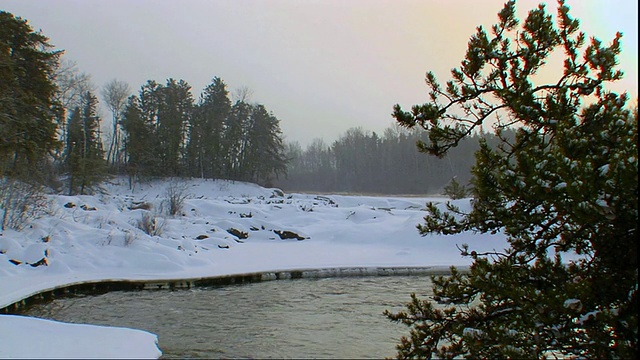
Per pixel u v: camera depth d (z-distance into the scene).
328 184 100.00
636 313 4.38
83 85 51.12
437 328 6.29
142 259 16.83
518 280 5.59
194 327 9.95
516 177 5.16
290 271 16.42
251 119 61.31
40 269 15.19
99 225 21.34
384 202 43.56
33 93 25.58
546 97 5.62
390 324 10.13
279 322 10.38
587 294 4.68
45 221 19.55
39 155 23.58
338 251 22.30
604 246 4.85
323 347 8.51
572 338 4.92
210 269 16.64
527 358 4.92
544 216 5.61
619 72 5.55
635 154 4.43
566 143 4.88
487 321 5.90
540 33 5.84
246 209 31.38
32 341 7.77
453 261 19.02
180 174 56.97
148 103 58.00
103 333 8.55
